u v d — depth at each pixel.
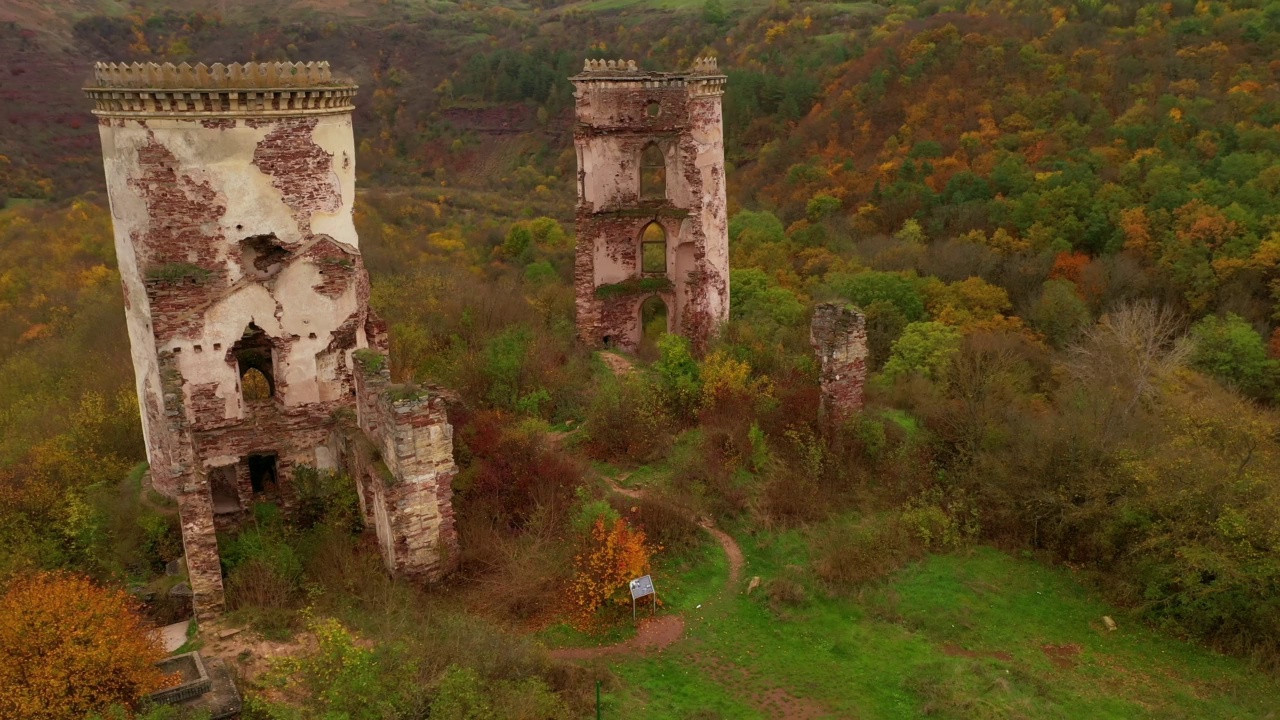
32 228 51.19
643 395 23.75
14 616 12.06
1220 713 14.66
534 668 13.88
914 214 52.84
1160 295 42.19
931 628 16.77
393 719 11.57
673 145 29.75
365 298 19.05
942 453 23.00
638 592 15.98
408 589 16.19
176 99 15.95
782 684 14.74
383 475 16.16
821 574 17.98
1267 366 35.03
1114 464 20.39
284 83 17.06
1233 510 17.16
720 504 20.17
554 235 54.62
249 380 22.89
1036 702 14.56
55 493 19.50
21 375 31.70
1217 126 52.09
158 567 17.25
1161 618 17.42
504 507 19.00
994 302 41.09
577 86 29.23
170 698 12.43
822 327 22.34
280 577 15.97
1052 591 18.64
